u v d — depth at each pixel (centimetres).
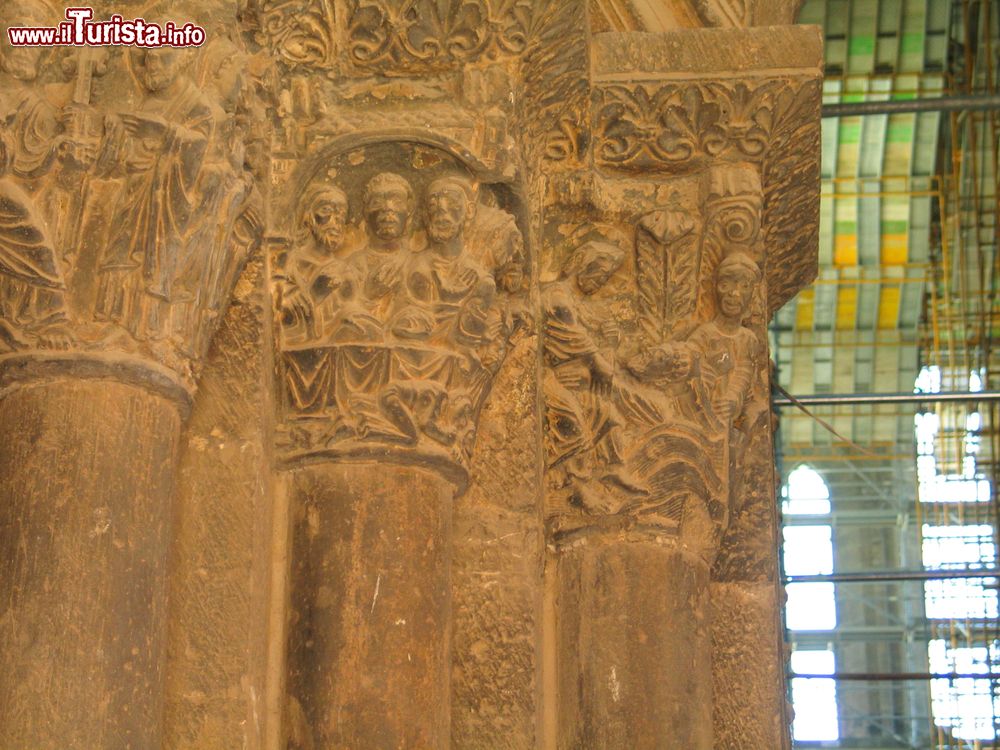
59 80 325
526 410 387
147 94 328
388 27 367
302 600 344
